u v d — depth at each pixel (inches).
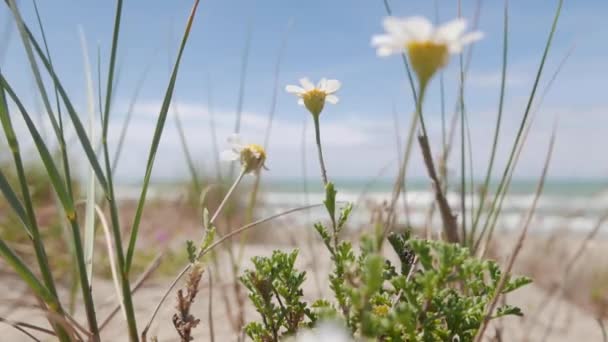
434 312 8.0
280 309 9.3
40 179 28.0
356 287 6.8
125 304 8.2
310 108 9.8
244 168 10.3
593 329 23.5
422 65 5.9
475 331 8.2
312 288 19.3
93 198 9.6
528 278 8.3
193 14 8.8
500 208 11.5
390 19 5.9
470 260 7.3
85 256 9.1
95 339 8.4
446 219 11.4
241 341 13.3
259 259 9.3
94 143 10.5
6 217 25.2
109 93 8.2
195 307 18.5
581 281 32.0
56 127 8.3
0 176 8.3
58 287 20.3
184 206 36.4
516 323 23.5
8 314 15.7
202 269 8.9
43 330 9.1
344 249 8.4
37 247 8.4
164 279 25.7
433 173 11.4
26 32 7.8
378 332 6.7
